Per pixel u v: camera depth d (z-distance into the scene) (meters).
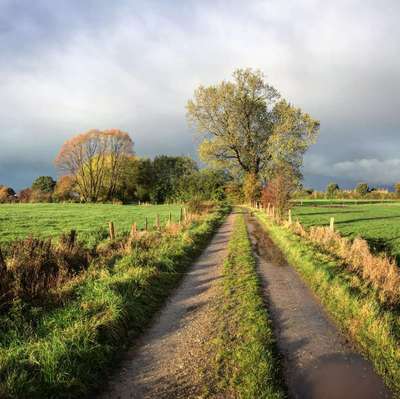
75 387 4.66
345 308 7.77
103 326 6.05
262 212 37.97
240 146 50.28
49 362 4.83
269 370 5.17
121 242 13.32
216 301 8.38
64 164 76.94
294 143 45.06
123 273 9.27
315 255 12.80
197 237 17.83
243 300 8.36
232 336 6.41
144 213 38.94
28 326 5.93
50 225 24.39
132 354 5.81
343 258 12.38
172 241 15.18
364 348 6.15
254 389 4.72
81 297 7.47
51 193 78.06
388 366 5.51
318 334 6.72
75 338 5.47
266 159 49.78
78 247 10.82
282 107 48.19
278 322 7.31
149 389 4.81
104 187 81.19
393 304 7.88
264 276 11.16
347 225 27.12
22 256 9.02
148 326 6.98
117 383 4.96
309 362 5.65
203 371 5.24
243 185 55.75
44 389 4.48
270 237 20.77
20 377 4.42
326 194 107.81
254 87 48.28
